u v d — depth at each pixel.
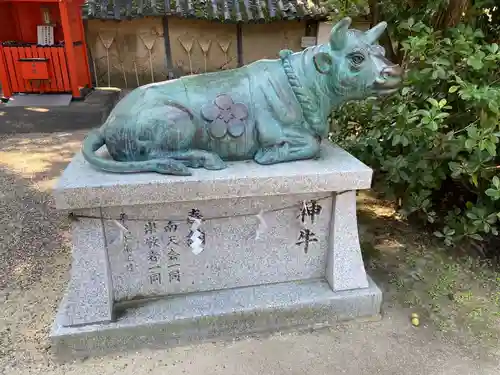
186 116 2.42
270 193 2.45
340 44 2.39
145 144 2.42
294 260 2.84
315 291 2.81
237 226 2.65
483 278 3.23
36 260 3.38
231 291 2.78
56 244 3.61
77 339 2.46
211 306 2.65
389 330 2.76
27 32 8.65
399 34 3.54
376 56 2.42
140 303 2.66
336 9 3.74
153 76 8.82
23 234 3.74
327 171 2.49
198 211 2.54
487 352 2.59
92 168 2.49
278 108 2.50
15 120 7.13
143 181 2.30
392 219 4.07
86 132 6.86
